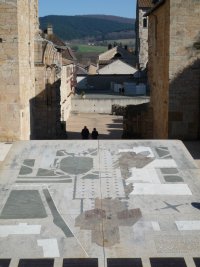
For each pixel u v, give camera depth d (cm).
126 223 1109
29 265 944
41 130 2955
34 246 1015
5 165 1455
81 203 1209
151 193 1264
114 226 1095
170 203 1210
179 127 2212
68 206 1193
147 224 1105
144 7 8006
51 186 1303
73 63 6469
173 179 1353
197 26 2136
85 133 3156
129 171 1404
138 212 1162
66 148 1590
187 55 2158
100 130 4150
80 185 1310
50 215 1148
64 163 1463
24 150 1570
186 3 2116
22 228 1087
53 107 3008
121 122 4797
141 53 8112
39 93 2911
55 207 1188
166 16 2244
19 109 2169
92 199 1228
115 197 1239
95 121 4881
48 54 2912
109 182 1329
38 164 1460
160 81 2467
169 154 1544
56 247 1010
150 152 1559
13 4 2084
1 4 2080
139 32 8075
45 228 1088
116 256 975
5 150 2008
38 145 1617
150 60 2838
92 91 7019
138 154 1541
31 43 2633
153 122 2761
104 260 961
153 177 1366
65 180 1341
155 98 2669
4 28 2103
